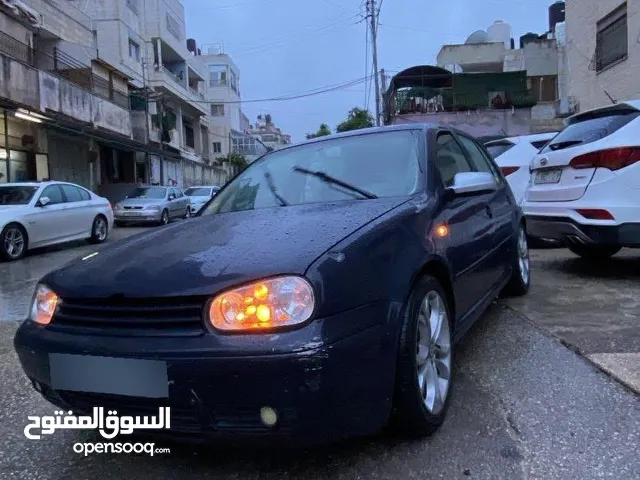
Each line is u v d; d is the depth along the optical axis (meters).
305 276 2.07
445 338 2.81
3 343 4.36
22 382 3.47
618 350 3.51
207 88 46.03
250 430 2.02
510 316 4.39
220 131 54.38
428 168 3.24
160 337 2.07
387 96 29.12
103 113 21.11
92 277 2.37
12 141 17.34
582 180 5.15
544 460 2.33
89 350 2.14
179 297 2.10
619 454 2.36
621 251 7.33
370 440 2.53
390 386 2.25
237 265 2.18
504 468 2.29
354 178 3.36
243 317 2.02
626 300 4.71
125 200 18.25
